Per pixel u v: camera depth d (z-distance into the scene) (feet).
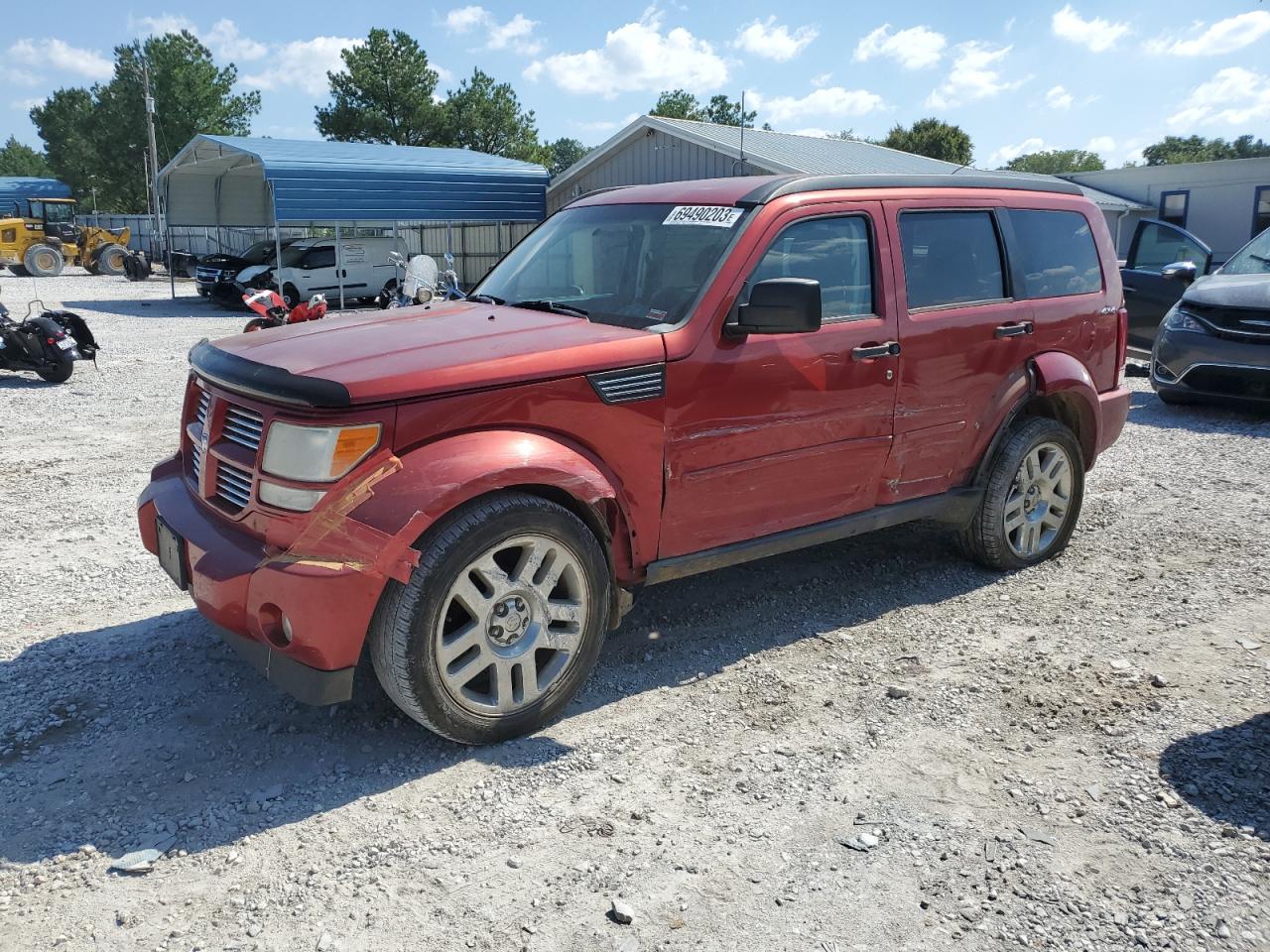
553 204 87.20
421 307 14.40
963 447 15.67
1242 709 12.02
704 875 8.98
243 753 11.05
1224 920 8.35
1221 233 90.48
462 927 8.27
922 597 15.92
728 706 12.25
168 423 30.22
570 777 10.61
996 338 15.58
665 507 12.37
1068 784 10.44
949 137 194.08
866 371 13.94
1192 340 30.81
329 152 77.25
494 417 10.78
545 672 11.53
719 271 12.62
